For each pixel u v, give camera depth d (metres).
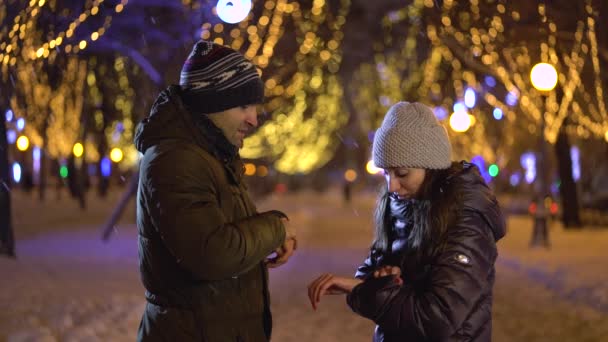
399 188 3.34
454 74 24.53
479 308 3.19
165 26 14.94
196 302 3.12
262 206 39.09
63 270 11.70
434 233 3.21
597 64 14.20
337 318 9.35
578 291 10.54
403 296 3.15
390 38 26.11
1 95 10.40
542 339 8.31
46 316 7.62
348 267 14.39
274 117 42.31
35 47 10.69
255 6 17.58
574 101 19.22
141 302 8.95
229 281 3.16
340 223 27.80
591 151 29.23
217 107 3.19
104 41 14.62
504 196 43.34
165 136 3.14
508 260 14.41
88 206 30.62
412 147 3.25
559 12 14.92
